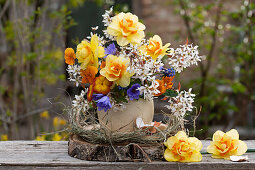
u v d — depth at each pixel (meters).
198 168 1.44
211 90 3.28
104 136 1.46
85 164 1.44
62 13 2.56
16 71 2.84
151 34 1.74
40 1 2.80
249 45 3.34
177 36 3.36
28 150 1.60
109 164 1.43
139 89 1.43
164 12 3.70
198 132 1.78
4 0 2.97
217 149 1.49
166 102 1.69
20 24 2.69
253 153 1.57
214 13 3.63
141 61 1.44
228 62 3.56
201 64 3.25
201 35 3.39
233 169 1.44
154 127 1.50
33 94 2.78
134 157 1.44
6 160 1.49
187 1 3.41
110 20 1.51
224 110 3.34
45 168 1.46
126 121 1.48
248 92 3.53
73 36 1.89
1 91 2.76
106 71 1.43
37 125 2.68
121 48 1.48
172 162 1.44
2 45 3.18
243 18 3.35
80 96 1.51
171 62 1.50
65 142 1.70
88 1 2.82
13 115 2.81
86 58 1.46
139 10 3.66
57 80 2.83
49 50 2.85
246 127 3.70
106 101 1.41
